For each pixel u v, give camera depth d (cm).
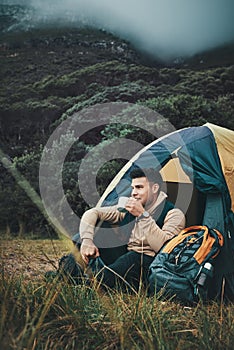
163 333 369
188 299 471
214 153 570
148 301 443
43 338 369
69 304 410
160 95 1564
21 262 696
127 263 525
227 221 532
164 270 484
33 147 1457
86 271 506
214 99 1598
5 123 1545
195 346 366
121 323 387
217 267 512
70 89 1670
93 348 365
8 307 392
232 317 413
